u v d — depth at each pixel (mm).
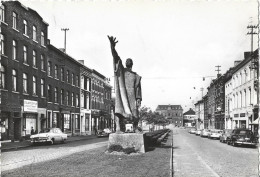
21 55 31031
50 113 38531
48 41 38500
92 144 26156
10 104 28516
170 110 192875
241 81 46875
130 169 10672
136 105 17641
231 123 53875
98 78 63000
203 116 104938
